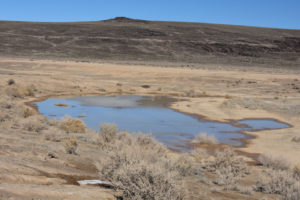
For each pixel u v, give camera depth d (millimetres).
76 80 50781
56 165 8812
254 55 132000
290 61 123062
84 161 10398
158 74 67750
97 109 29750
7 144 10000
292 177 11039
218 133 20844
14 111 23453
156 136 19109
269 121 26328
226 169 11992
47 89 42594
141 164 6328
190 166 11375
